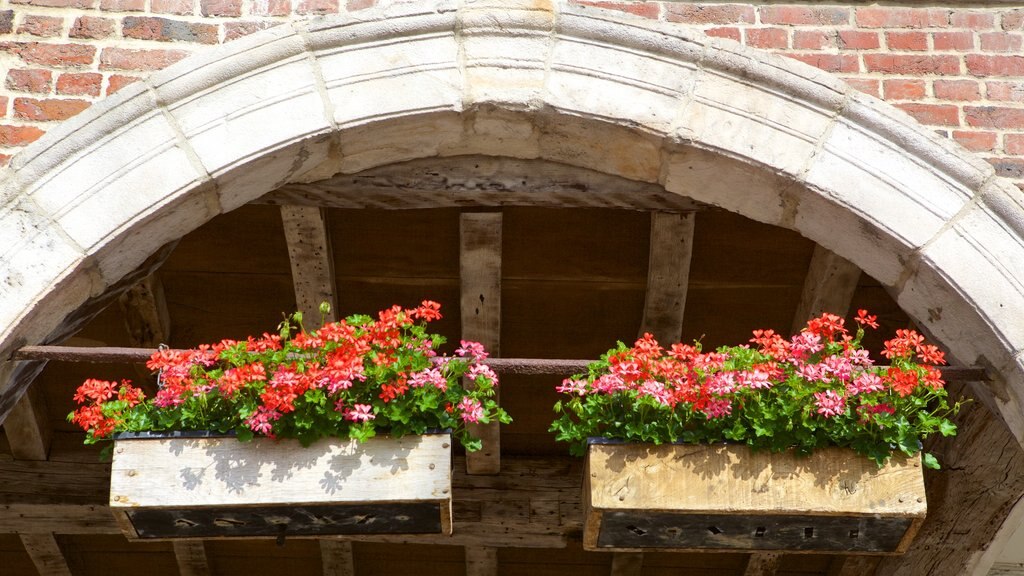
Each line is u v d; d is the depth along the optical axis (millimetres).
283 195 3918
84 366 4973
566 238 4492
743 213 3783
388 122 3611
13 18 3725
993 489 4422
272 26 3730
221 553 5754
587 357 4973
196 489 3191
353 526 3346
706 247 4516
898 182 3564
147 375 4930
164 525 3287
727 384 3219
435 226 4457
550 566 5742
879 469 3270
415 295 4750
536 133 3713
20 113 3604
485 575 5629
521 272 4621
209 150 3531
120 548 5684
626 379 3283
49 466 5254
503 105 3619
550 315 4809
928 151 3588
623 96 3631
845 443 3285
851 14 3861
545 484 5340
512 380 4973
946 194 3559
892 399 3299
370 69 3635
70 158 3494
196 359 3307
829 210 3600
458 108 3617
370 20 3662
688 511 3230
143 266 3824
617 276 4617
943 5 3898
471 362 3385
